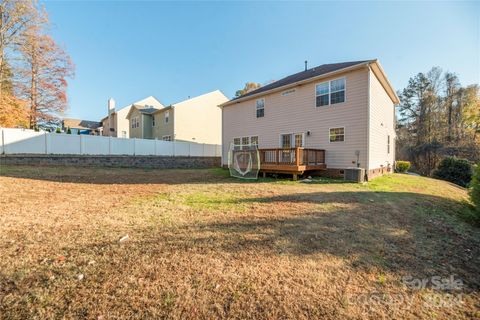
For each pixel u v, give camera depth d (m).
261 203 5.36
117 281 2.17
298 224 3.91
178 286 2.12
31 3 14.85
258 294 2.05
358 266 2.62
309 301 1.99
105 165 14.69
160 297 1.97
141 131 24.45
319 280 2.30
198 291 2.06
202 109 22.64
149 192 6.69
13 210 4.47
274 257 2.73
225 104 16.47
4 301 1.87
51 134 13.08
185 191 6.89
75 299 1.91
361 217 4.39
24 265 2.42
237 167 12.20
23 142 12.10
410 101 30.11
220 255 2.74
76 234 3.31
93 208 4.77
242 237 3.31
